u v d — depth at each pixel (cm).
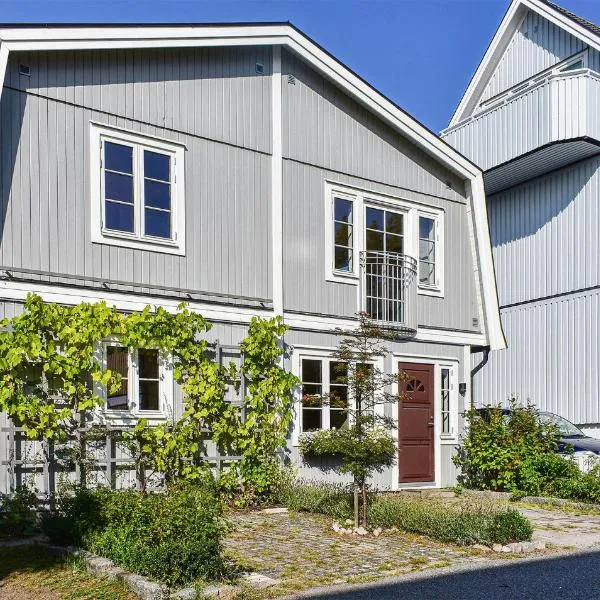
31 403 945
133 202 1084
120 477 1023
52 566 721
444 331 1461
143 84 1106
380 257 1370
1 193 954
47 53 1011
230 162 1194
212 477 1090
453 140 1894
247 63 1233
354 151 1364
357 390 985
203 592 614
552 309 1798
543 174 1828
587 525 1013
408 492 1325
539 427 1405
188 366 1103
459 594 643
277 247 1230
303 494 1094
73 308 991
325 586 667
